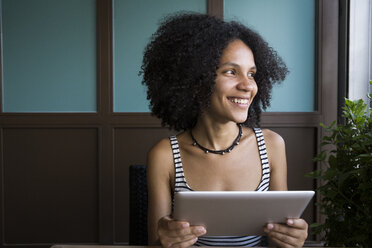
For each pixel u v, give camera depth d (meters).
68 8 2.66
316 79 2.67
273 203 0.76
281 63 1.21
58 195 2.73
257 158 1.11
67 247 0.87
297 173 2.72
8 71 2.68
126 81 2.70
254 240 1.08
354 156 1.03
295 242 0.83
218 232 0.85
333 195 1.01
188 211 0.78
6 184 2.71
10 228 2.72
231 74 0.97
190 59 1.00
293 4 2.65
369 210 0.95
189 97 1.05
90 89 2.71
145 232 1.33
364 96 2.31
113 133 2.71
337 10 2.59
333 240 1.06
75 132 2.72
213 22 1.04
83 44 2.69
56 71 2.70
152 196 1.10
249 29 1.08
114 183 2.72
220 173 1.07
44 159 2.72
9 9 2.66
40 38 2.68
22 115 2.68
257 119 1.21
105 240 2.72
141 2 2.66
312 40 2.66
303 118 2.67
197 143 1.09
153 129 2.71
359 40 2.33
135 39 2.68
